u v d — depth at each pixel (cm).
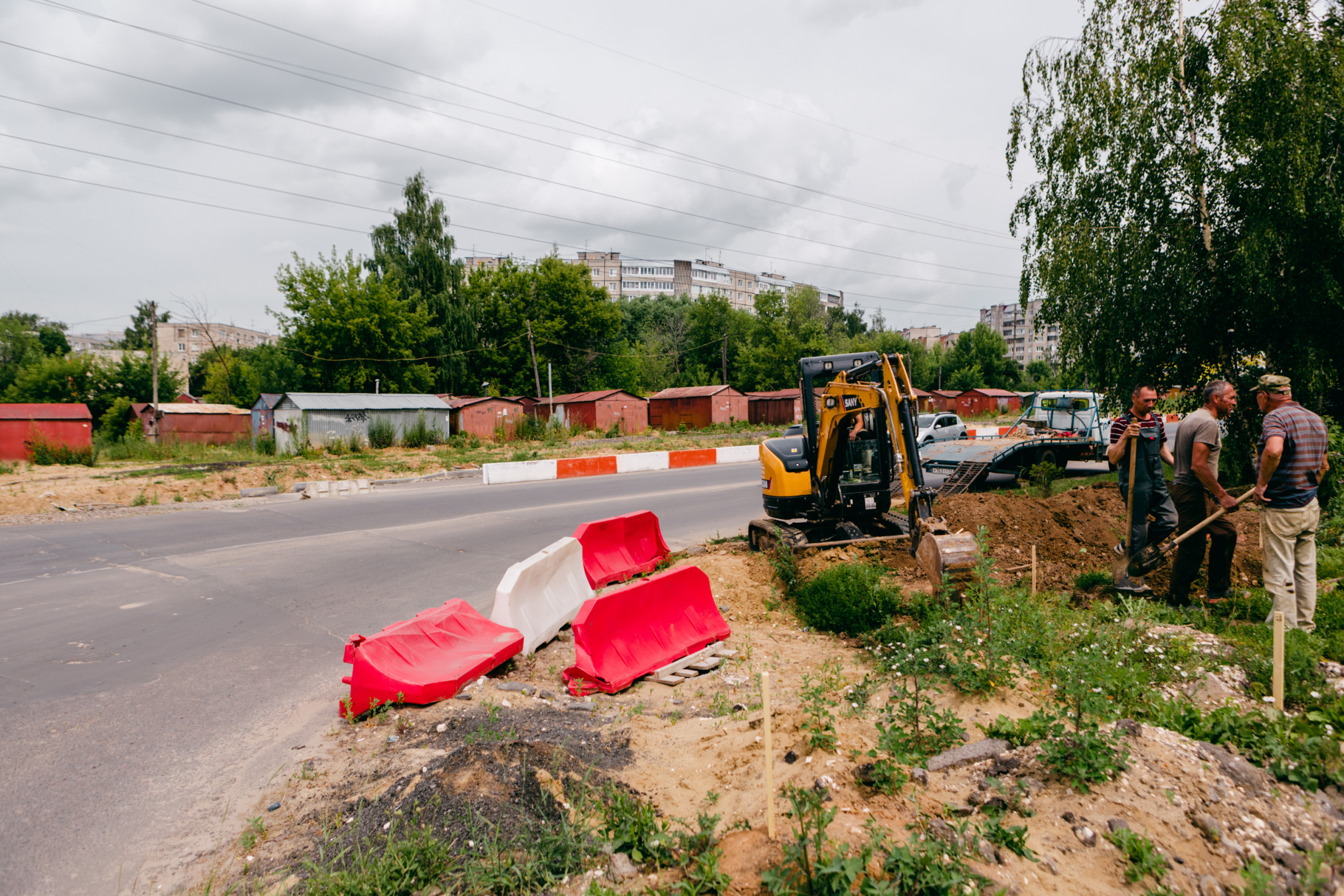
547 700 505
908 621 631
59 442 2698
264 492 1795
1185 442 582
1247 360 1155
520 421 3509
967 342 7219
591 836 312
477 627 588
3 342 6034
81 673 568
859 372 816
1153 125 1180
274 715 491
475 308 5441
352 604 767
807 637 648
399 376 4641
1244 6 1061
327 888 281
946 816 307
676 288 11631
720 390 4478
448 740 430
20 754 431
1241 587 631
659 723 455
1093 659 415
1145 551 627
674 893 275
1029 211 1366
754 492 1719
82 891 304
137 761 423
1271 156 1015
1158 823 302
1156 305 1177
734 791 342
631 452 2967
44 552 1062
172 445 2669
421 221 4947
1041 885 269
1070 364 1325
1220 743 368
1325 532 766
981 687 430
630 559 857
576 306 5681
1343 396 1152
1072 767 327
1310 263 1037
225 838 341
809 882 262
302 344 4466
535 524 1273
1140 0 1189
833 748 352
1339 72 985
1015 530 878
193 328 9844
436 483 2117
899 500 1296
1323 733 367
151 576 898
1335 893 269
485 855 302
